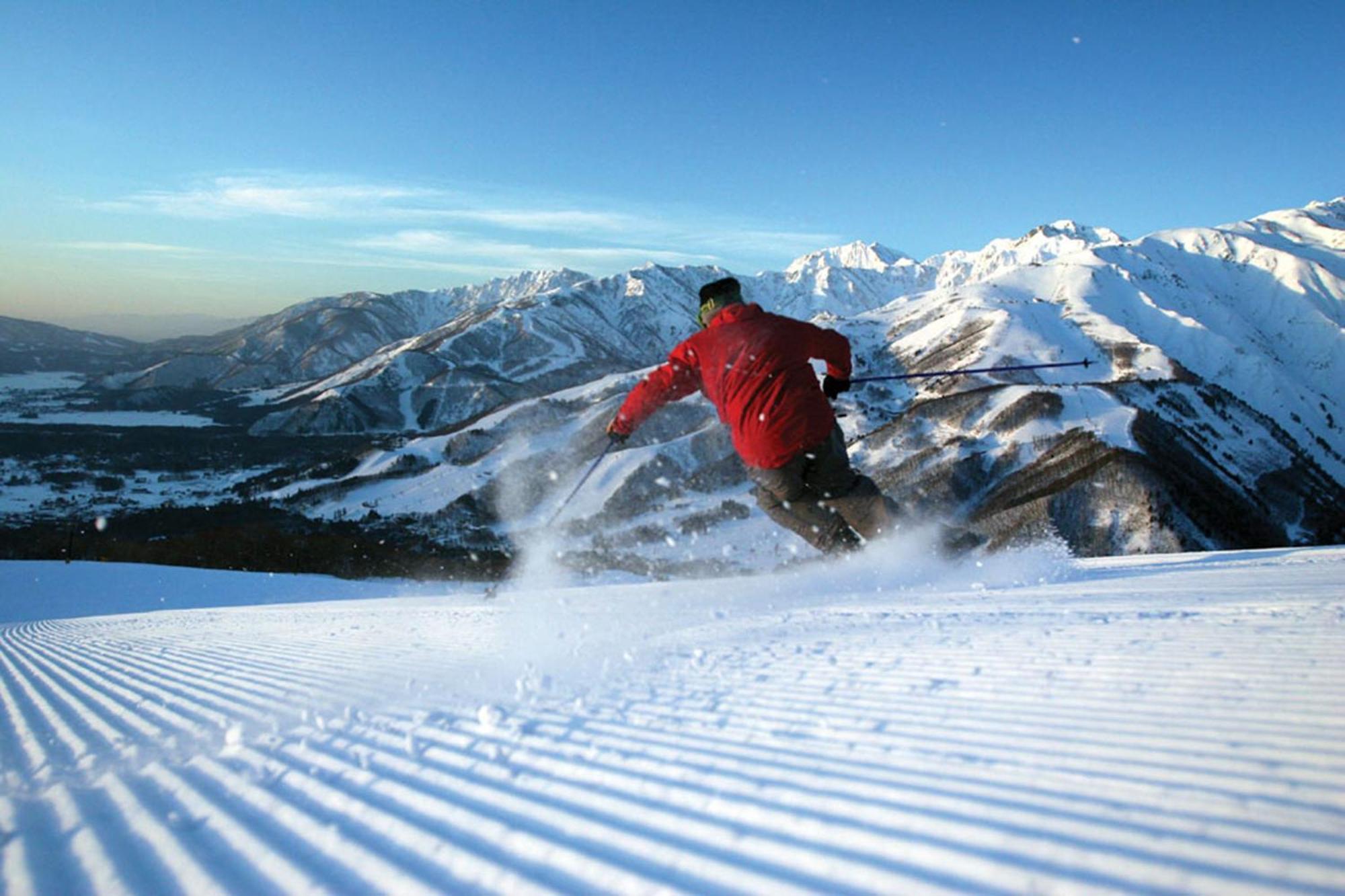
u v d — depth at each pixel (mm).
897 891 1045
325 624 7781
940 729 1702
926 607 4078
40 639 9172
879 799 1349
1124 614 3176
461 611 7859
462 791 1632
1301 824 1092
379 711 2543
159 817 1669
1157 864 1030
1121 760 1399
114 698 3643
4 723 3213
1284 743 1401
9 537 71875
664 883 1143
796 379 4023
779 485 4141
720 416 4215
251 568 48500
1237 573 5137
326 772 1878
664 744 1798
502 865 1260
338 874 1295
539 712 2258
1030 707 1798
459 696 2658
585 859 1248
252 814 1633
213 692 3467
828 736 1730
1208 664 2051
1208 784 1263
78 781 2062
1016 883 1032
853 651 2721
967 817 1233
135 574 29594
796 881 1104
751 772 1552
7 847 1533
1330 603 2973
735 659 2818
